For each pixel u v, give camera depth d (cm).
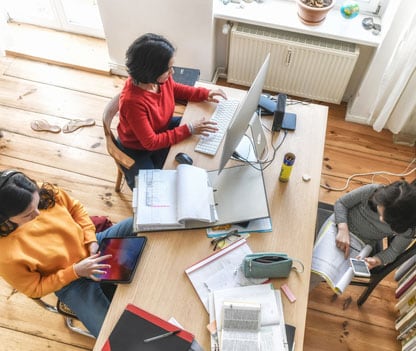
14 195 130
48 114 308
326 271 174
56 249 155
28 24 366
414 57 239
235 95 215
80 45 352
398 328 212
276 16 281
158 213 162
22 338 208
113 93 325
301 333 137
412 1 232
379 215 178
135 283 148
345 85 295
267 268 144
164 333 134
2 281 226
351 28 275
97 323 159
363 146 295
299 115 205
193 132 193
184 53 308
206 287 146
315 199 174
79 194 265
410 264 215
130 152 213
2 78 331
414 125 285
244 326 135
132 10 288
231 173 179
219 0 289
